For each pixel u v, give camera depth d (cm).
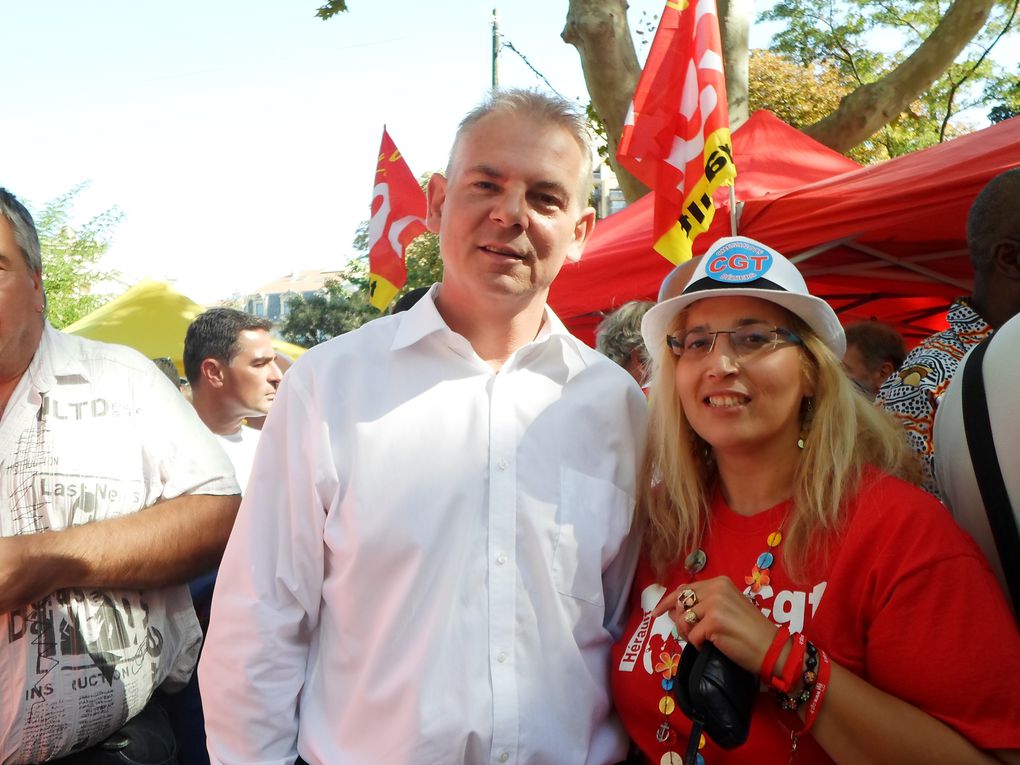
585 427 208
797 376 186
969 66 1727
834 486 175
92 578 203
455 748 183
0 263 202
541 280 204
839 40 1884
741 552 188
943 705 157
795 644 164
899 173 454
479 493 195
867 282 692
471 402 200
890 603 163
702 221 417
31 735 200
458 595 189
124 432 220
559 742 191
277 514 200
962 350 265
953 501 192
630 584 213
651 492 211
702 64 418
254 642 192
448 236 205
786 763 170
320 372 201
